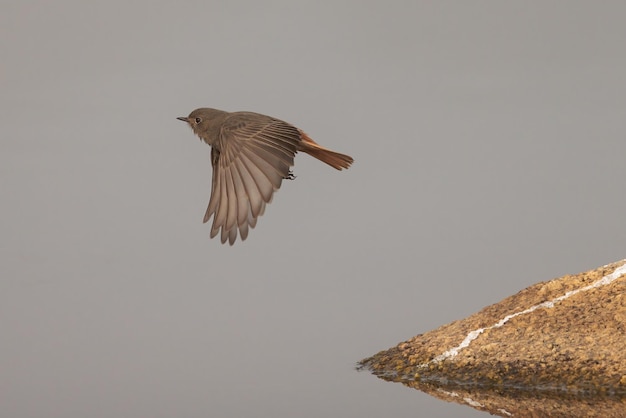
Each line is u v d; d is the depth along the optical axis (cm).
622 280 1566
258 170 923
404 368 1529
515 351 1463
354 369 1571
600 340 1427
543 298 1593
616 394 1323
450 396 1396
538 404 1331
